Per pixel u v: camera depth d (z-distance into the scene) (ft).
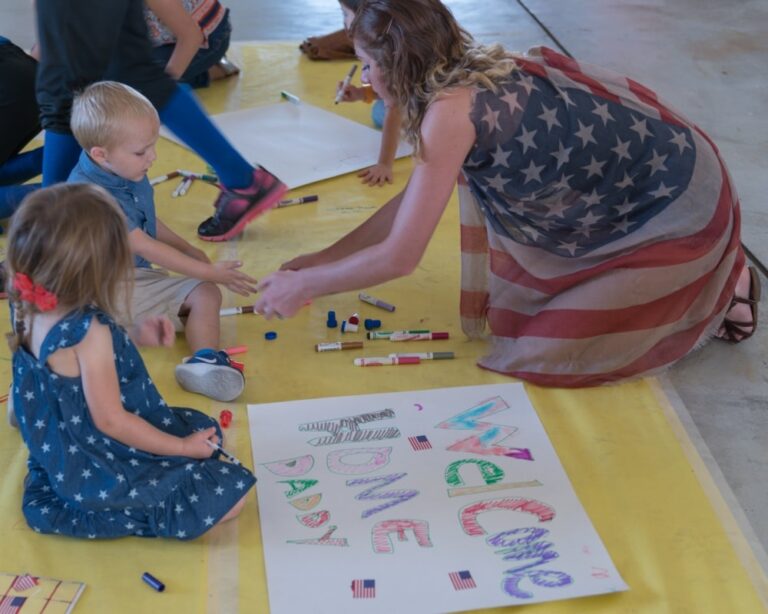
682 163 6.11
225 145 7.69
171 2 8.49
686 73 12.57
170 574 4.97
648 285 6.24
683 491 5.61
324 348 6.80
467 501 5.43
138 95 6.35
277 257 7.95
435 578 4.90
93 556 5.07
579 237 6.37
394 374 6.57
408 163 9.60
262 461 5.72
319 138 9.89
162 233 7.25
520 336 6.61
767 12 15.07
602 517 5.40
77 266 4.45
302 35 13.55
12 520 5.28
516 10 15.01
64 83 7.13
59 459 4.96
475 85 5.46
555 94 5.73
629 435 6.04
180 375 6.27
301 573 4.93
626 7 15.26
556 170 5.84
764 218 8.98
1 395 6.30
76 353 4.67
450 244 8.28
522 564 5.00
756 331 7.28
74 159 7.48
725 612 4.81
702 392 6.60
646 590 4.91
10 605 4.73
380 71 5.46
